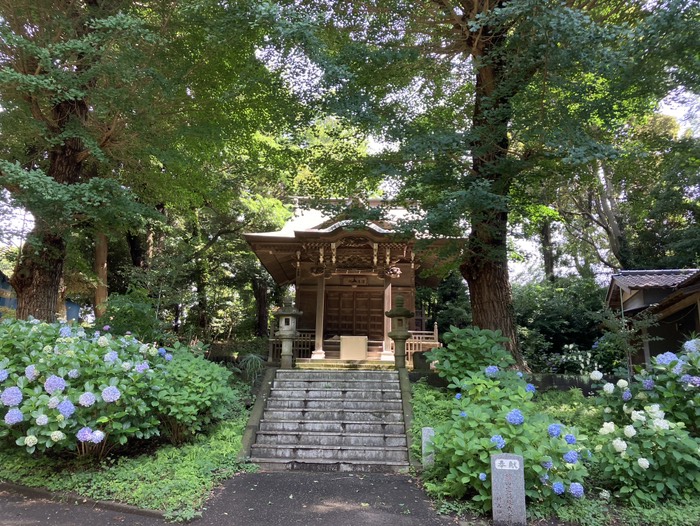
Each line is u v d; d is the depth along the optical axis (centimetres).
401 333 963
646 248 1961
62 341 587
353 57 755
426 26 906
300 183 986
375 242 1268
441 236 859
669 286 1081
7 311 1194
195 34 823
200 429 678
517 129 728
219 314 2203
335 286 1588
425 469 576
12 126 775
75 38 773
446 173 789
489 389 566
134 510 462
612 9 859
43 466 562
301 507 477
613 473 474
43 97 768
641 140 851
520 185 902
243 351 1734
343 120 776
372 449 663
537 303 1756
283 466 634
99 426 540
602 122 754
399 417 755
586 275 2311
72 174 883
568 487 452
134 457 600
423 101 1049
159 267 1141
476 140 782
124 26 661
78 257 1260
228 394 702
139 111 818
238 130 962
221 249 2133
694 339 575
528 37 682
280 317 1029
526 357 1441
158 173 1060
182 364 684
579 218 2439
